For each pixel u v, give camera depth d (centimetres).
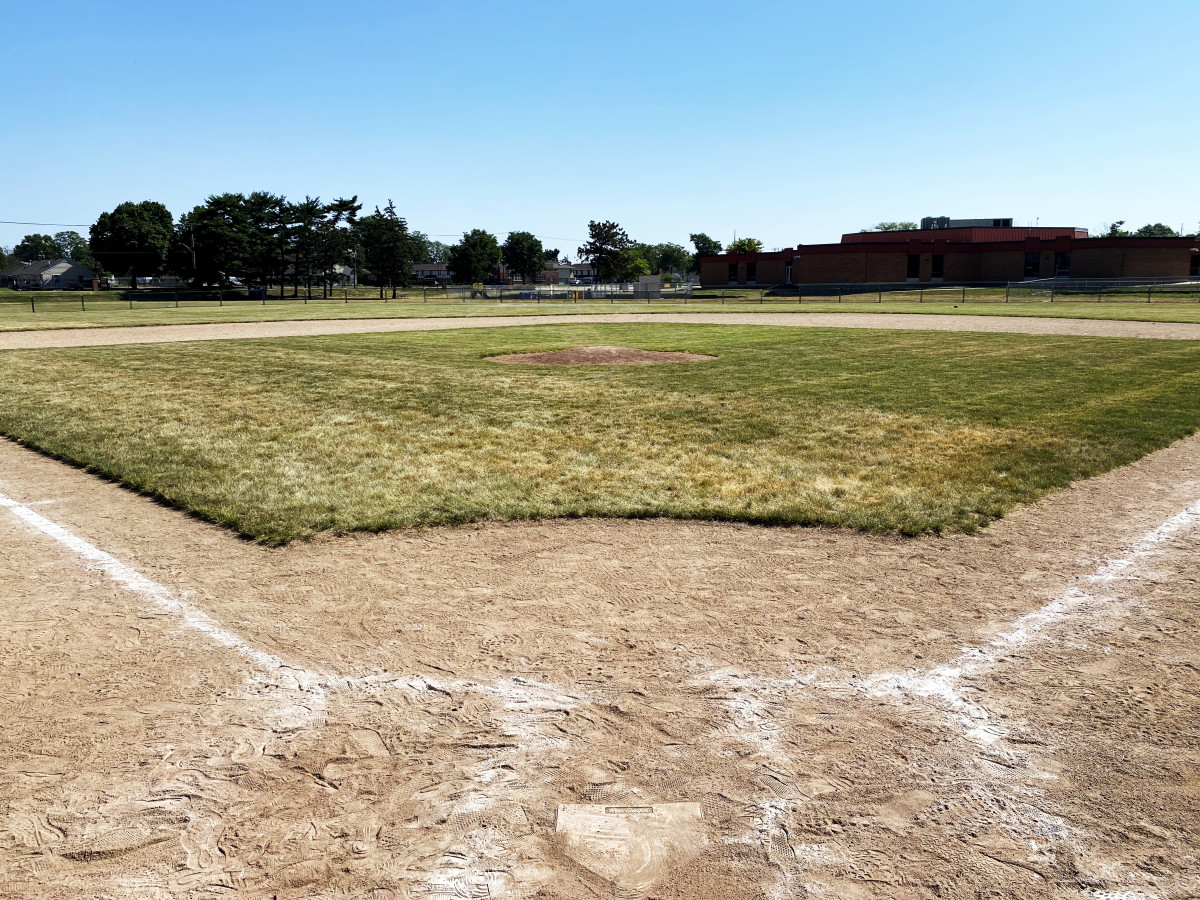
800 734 367
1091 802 317
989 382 1474
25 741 363
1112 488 778
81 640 466
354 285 10631
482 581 554
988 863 284
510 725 376
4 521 689
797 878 278
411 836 301
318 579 557
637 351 2058
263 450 927
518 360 1902
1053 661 435
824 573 564
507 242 13412
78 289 10138
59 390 1408
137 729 373
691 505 712
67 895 271
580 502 725
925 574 561
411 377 1580
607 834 301
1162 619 487
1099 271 6375
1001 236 7825
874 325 3134
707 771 340
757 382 1495
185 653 450
